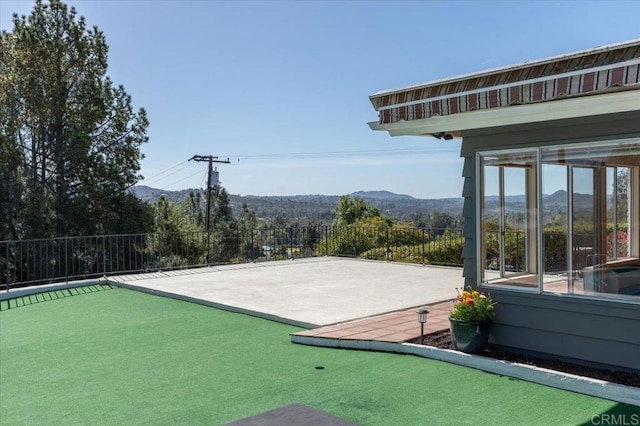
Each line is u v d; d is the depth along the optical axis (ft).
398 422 10.81
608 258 16.48
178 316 22.43
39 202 59.31
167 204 80.33
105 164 65.26
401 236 44.27
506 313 15.64
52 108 60.64
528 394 12.35
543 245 14.90
